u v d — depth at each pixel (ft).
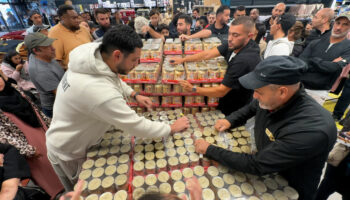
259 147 3.90
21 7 20.98
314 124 2.81
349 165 4.33
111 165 3.62
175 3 21.65
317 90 8.03
